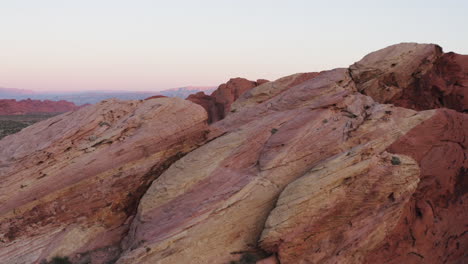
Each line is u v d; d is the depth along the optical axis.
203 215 15.38
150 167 19.41
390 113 18.34
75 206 17.81
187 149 20.89
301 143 17.62
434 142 17.45
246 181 16.58
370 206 14.62
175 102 21.50
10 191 16.55
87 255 16.86
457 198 17.33
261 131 19.62
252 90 27.48
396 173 14.83
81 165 17.78
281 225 13.86
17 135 19.42
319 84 21.64
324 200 14.20
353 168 14.59
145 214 16.78
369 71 22.88
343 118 18.80
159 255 14.40
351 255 14.38
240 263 14.40
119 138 19.05
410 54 22.89
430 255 15.48
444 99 22.92
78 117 20.12
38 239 16.88
